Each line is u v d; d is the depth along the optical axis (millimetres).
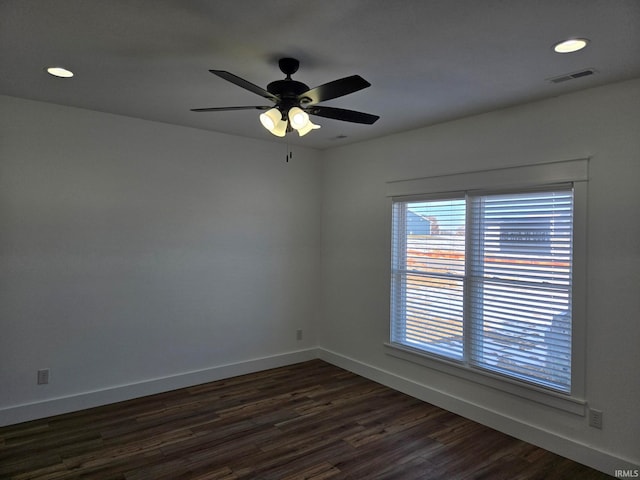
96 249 3723
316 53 2393
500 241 3412
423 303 4031
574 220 2934
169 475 2711
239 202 4562
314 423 3484
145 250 3975
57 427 3334
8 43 2309
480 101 3189
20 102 3354
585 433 2889
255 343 4727
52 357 3529
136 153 3904
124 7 1914
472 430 3389
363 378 4574
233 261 4535
